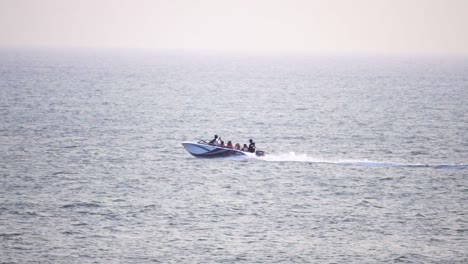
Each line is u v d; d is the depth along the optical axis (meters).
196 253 163.62
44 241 169.12
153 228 179.50
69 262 157.50
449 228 184.12
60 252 162.88
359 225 185.12
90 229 177.75
